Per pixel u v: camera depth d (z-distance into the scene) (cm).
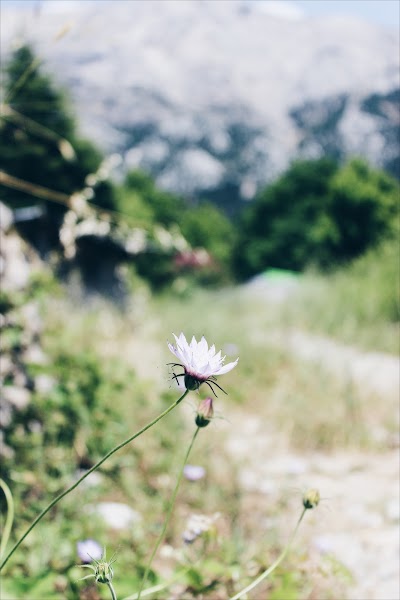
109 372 435
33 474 325
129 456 370
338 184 3275
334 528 312
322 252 3291
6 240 388
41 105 413
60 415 357
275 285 1952
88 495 318
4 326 352
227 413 511
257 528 314
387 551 282
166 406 423
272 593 228
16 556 256
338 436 455
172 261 2344
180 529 308
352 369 597
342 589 255
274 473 390
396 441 448
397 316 943
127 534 297
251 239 4000
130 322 963
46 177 1545
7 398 341
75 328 746
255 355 678
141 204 3297
